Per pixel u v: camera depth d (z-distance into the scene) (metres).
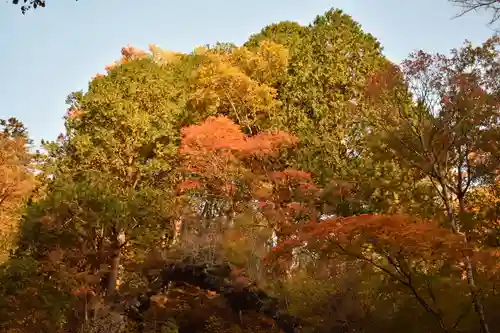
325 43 20.62
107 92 19.92
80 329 15.36
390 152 11.57
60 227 17.05
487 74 10.83
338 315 11.46
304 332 12.09
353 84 18.66
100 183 17.62
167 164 19.02
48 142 20.00
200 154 18.09
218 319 13.63
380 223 8.43
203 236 15.64
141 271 16.25
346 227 8.70
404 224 8.34
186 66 23.73
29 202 21.44
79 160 19.56
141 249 17.42
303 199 15.61
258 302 13.20
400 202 11.57
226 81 20.78
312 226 9.23
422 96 11.26
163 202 17.50
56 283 16.66
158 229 17.39
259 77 22.55
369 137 12.08
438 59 11.16
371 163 14.30
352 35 20.47
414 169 11.55
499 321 9.45
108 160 19.08
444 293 9.58
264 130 20.20
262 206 15.83
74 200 16.81
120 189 18.05
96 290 16.69
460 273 9.66
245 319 13.37
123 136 19.50
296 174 16.06
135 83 20.23
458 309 9.48
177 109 20.62
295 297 12.69
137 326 15.04
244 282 13.34
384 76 11.71
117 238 17.47
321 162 16.97
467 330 9.48
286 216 15.21
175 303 14.76
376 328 10.47
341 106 17.80
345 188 14.58
